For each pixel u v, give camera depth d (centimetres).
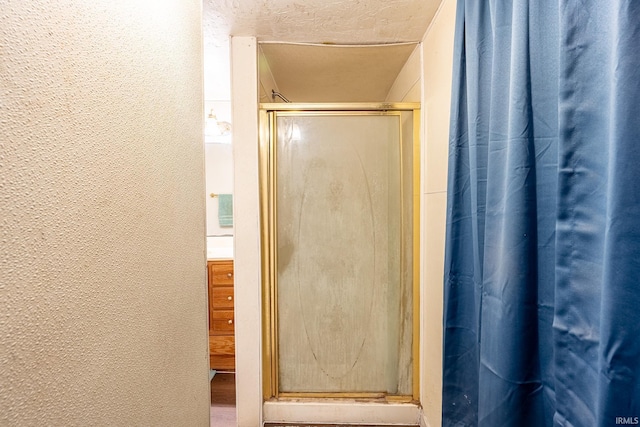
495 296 74
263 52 180
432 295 150
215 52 179
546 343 65
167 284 62
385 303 172
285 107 167
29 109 32
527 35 65
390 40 165
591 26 50
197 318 76
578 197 52
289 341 174
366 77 219
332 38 164
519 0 66
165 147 62
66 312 37
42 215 34
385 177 170
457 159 102
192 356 72
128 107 50
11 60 30
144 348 53
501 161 75
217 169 272
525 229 66
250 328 164
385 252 171
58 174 36
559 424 55
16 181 31
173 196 65
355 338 173
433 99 148
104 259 43
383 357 173
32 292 32
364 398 173
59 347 36
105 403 43
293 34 159
